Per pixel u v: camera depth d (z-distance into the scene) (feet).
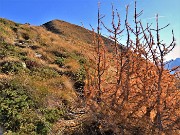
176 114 28.78
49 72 63.21
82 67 70.54
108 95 31.19
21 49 77.00
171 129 27.73
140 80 30.37
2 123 37.37
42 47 87.35
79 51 91.45
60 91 50.31
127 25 29.71
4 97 42.86
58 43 99.14
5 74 54.39
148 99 28.76
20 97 42.93
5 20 115.55
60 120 39.04
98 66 31.55
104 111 29.94
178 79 29.37
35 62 67.00
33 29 118.83
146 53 28.58
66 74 66.18
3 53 67.72
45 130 35.65
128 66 29.43
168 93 28.76
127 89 29.37
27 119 37.60
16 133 34.76
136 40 29.48
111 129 30.37
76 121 35.35
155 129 27.89
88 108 31.45
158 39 27.35
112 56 31.86
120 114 29.27
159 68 28.50
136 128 29.07
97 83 31.96
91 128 32.22
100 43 32.01
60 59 77.56
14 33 104.22
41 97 44.91
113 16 30.73
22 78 50.85
